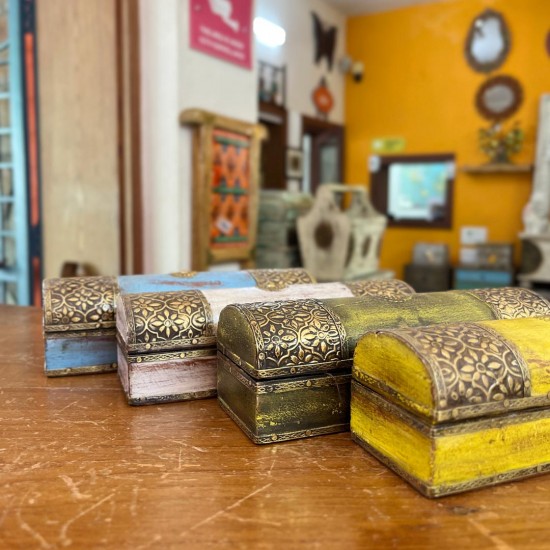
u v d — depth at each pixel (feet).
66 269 9.49
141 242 9.23
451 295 3.42
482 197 17.44
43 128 9.65
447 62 17.48
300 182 17.17
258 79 14.87
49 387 3.64
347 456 2.64
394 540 1.98
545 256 15.40
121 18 8.63
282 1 15.61
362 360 2.64
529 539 1.98
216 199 9.81
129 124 8.89
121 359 3.54
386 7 18.02
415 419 2.30
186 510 2.17
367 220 11.10
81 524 2.06
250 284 4.05
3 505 2.20
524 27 16.22
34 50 9.47
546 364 2.36
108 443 2.78
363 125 19.08
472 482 2.29
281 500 2.25
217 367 3.32
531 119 16.39
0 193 10.27
